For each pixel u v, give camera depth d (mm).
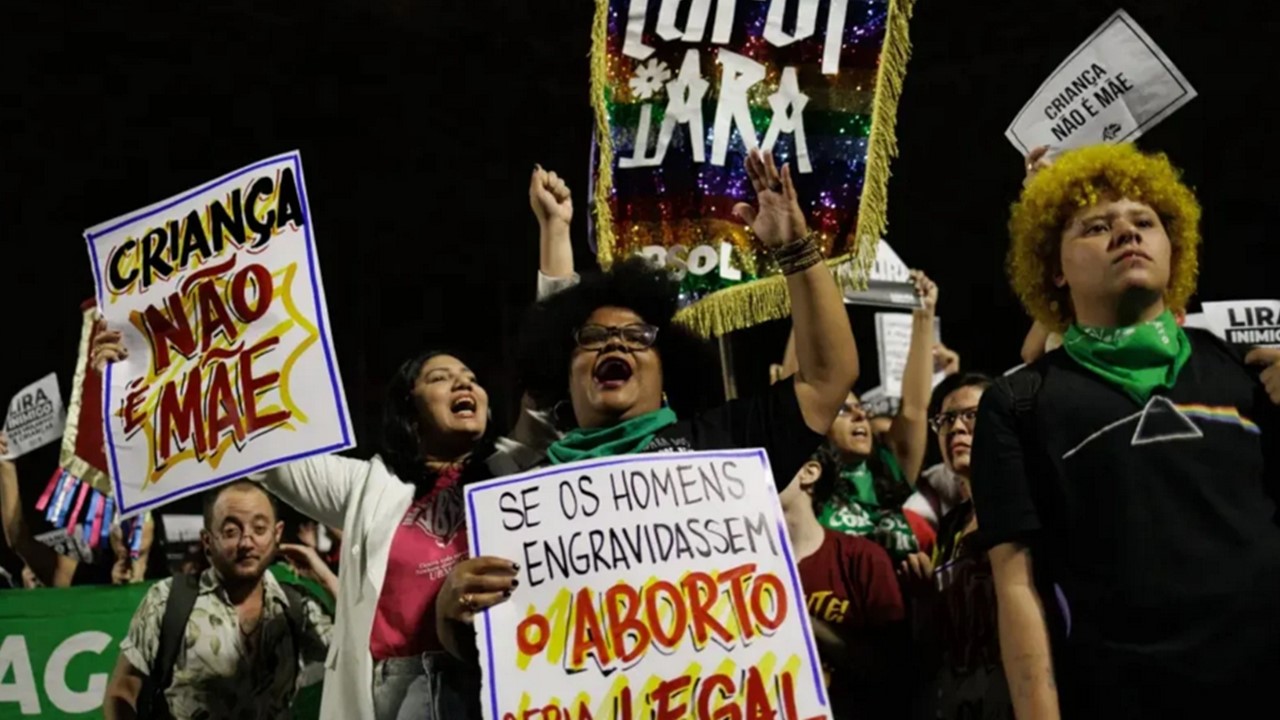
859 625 3334
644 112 3584
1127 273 2363
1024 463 2371
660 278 3086
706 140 3545
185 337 3236
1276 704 2154
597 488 2646
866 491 4410
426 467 3311
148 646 3900
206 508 3975
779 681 2541
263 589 4000
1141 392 2309
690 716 2510
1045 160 3697
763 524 2664
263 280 3168
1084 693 2283
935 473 4680
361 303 9047
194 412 3174
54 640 4336
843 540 3438
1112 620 2238
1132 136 3709
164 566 5840
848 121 3518
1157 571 2207
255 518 3910
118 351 3311
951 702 3121
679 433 2826
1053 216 2545
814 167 3510
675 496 2654
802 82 3547
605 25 3633
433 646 3002
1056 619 2365
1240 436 2270
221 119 8758
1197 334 2426
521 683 2504
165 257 3303
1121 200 2461
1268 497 2270
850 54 3541
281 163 3213
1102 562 2260
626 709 2504
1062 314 2615
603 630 2549
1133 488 2254
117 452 3240
